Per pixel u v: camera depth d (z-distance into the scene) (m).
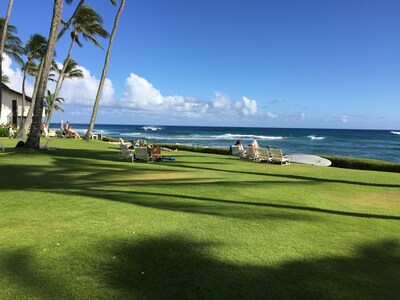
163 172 12.15
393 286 3.85
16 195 7.35
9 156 15.09
